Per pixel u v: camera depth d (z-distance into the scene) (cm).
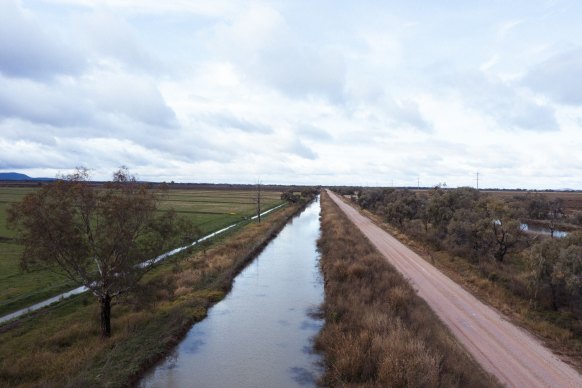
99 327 1886
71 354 1579
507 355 1648
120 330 1878
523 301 2411
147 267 1914
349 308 2148
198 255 3725
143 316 2059
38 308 2212
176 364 1645
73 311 2167
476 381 1330
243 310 2362
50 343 1695
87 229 1734
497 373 1478
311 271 3425
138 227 1825
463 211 4544
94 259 1795
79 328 1848
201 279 2903
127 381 1440
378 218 7819
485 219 3891
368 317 1903
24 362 1493
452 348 1636
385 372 1338
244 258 3675
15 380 1384
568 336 1859
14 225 1617
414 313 2034
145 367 1583
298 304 2486
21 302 2283
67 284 2658
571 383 1420
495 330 1944
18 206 1588
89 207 1695
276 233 5697
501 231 3756
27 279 2778
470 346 1731
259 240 4675
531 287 2425
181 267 3231
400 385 1274
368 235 5222
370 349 1552
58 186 1625
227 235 5106
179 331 1942
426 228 5541
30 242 1592
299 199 11831
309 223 7406
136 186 1830
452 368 1404
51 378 1399
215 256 3647
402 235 5256
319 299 2592
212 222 6391
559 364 1579
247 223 6475
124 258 1752
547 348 1745
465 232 4116
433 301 2398
